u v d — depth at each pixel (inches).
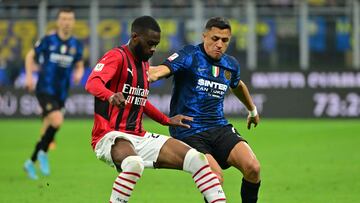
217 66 983.0
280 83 2989.7
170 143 888.9
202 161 870.4
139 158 850.1
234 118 2965.1
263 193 1309.1
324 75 2992.1
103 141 876.0
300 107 2994.6
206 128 981.2
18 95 3024.1
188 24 2989.7
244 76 2994.6
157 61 2994.6
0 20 2997.0
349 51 3038.9
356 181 1454.2
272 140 2277.3
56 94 1675.7
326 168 1657.2
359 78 2984.7
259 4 3019.2
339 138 2315.5
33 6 2994.6
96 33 2965.1
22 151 2066.9
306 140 2272.4
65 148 2121.1
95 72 858.8
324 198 1252.5
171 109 1000.9
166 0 3073.3
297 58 3036.4
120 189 839.1
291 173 1576.0
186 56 968.3
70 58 1697.8
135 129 898.1
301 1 2997.0
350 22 3016.7
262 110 2997.0
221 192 870.4
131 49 892.6
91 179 1502.2
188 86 978.1
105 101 883.4
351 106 2992.1
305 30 2992.1
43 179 1504.7
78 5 2994.6
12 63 3019.2
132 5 2999.5
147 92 910.4
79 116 3016.7
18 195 1291.8
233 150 957.2
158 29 888.3
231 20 2994.6
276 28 3021.7
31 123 2920.8
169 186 1397.6
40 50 1679.4
